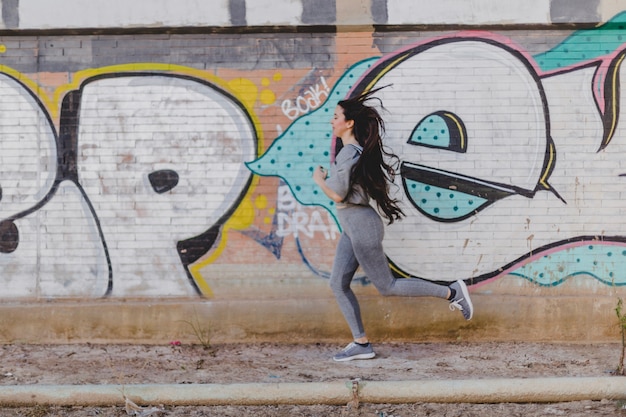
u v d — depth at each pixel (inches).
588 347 268.8
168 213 276.4
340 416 206.8
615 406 211.3
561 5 270.7
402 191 275.9
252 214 276.4
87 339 272.8
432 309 274.1
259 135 276.2
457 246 276.8
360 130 247.0
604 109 275.9
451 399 213.3
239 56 276.2
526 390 213.3
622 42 275.4
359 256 245.4
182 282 276.8
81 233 276.2
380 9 270.7
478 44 275.9
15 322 272.2
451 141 276.2
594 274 276.8
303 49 276.1
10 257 276.2
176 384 216.1
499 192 276.4
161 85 276.5
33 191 276.2
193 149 276.4
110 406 210.5
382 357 257.8
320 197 276.4
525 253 276.8
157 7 270.2
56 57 276.1
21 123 276.4
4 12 270.1
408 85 276.1
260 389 212.4
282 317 273.6
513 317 274.4
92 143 276.4
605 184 276.1
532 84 276.2
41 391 209.9
